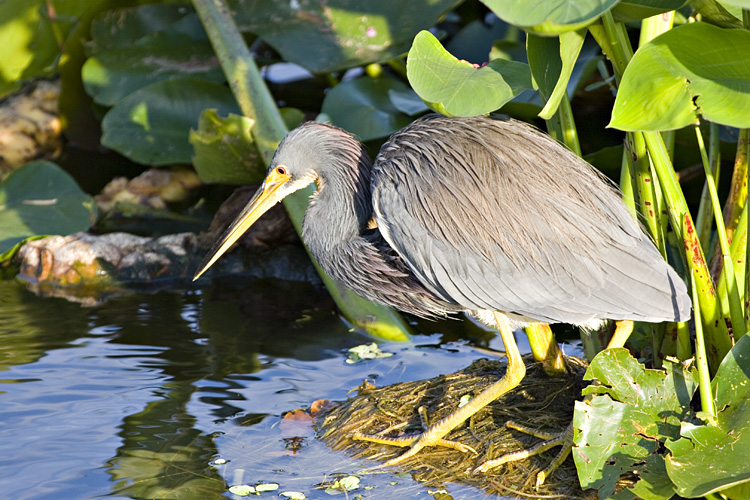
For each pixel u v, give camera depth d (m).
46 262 10.56
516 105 9.78
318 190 7.48
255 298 9.98
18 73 13.80
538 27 5.01
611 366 6.07
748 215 6.09
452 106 5.88
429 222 6.54
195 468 6.55
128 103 12.08
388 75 13.19
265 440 6.98
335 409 7.44
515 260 6.43
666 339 7.00
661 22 6.66
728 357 5.96
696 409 6.32
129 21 13.23
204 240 10.98
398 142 6.91
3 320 9.25
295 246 10.91
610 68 10.59
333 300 9.92
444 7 11.16
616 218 6.45
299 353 8.54
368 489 6.27
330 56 11.31
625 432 5.98
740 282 6.80
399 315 9.34
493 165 6.55
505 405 7.09
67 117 13.60
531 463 6.41
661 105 5.34
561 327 9.02
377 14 11.45
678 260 7.40
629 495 5.78
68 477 6.38
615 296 6.28
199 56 12.76
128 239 10.86
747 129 6.70
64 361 8.27
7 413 7.28
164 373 8.06
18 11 13.34
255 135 10.12
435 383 7.56
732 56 5.39
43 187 11.84
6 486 6.26
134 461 6.62
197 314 9.50
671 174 6.10
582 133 11.07
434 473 6.46
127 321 9.28
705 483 5.27
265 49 14.05
